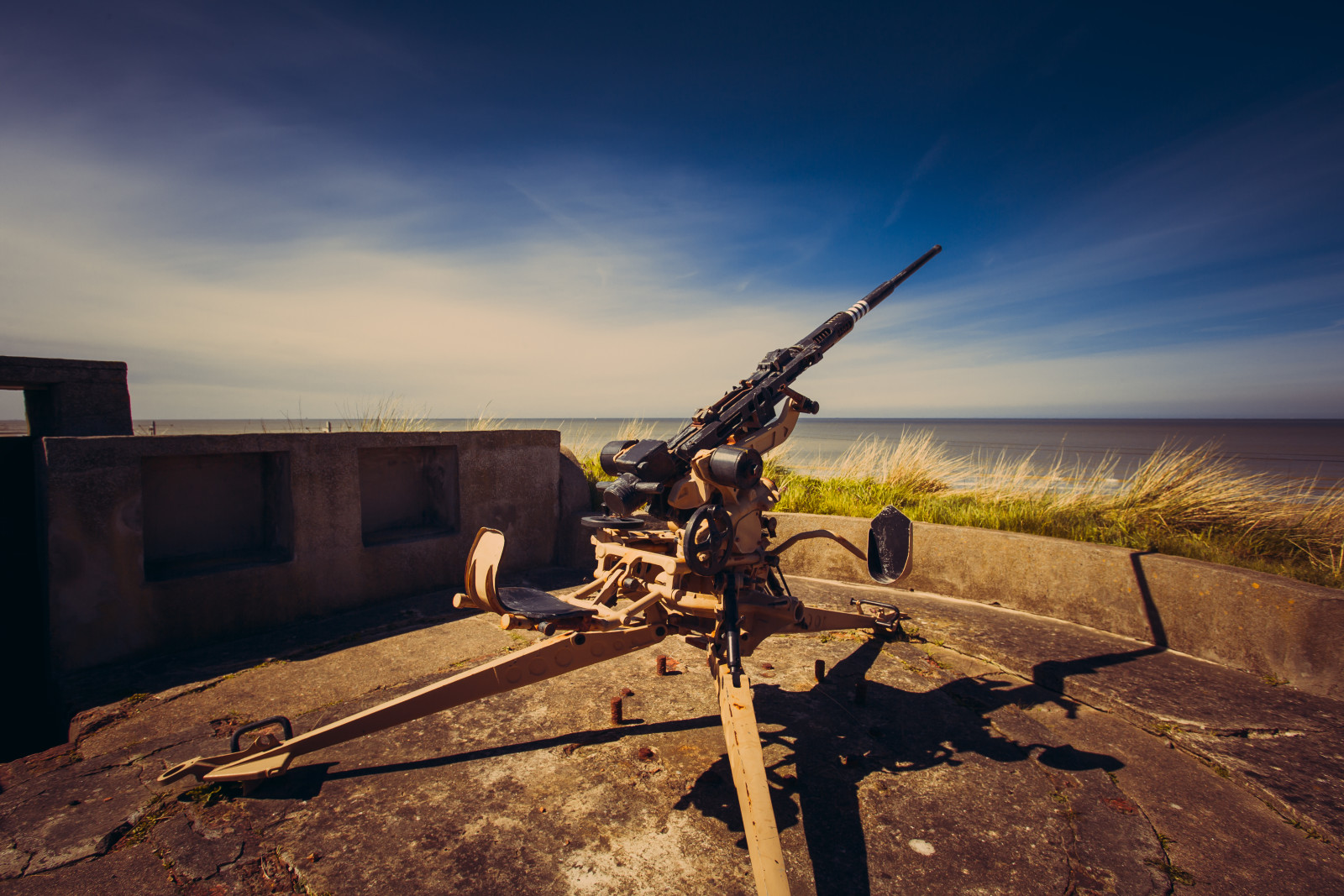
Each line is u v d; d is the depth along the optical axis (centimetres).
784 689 331
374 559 461
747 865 198
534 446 563
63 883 185
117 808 222
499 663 237
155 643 361
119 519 346
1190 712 288
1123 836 212
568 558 583
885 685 337
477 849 204
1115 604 396
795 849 206
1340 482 537
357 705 307
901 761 261
